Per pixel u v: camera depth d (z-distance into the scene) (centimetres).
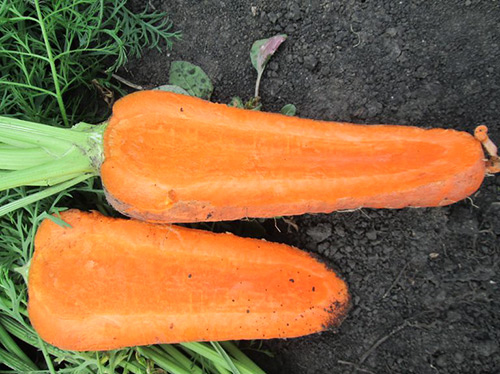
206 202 23
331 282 26
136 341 24
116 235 24
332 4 28
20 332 26
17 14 23
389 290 27
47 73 28
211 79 29
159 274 24
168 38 29
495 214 26
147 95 23
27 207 24
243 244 25
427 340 27
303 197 23
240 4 29
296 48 28
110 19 27
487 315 26
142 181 22
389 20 27
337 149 24
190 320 24
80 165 23
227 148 23
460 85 26
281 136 24
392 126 24
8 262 24
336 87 28
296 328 25
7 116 24
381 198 23
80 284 23
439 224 26
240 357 27
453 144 23
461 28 26
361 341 28
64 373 27
